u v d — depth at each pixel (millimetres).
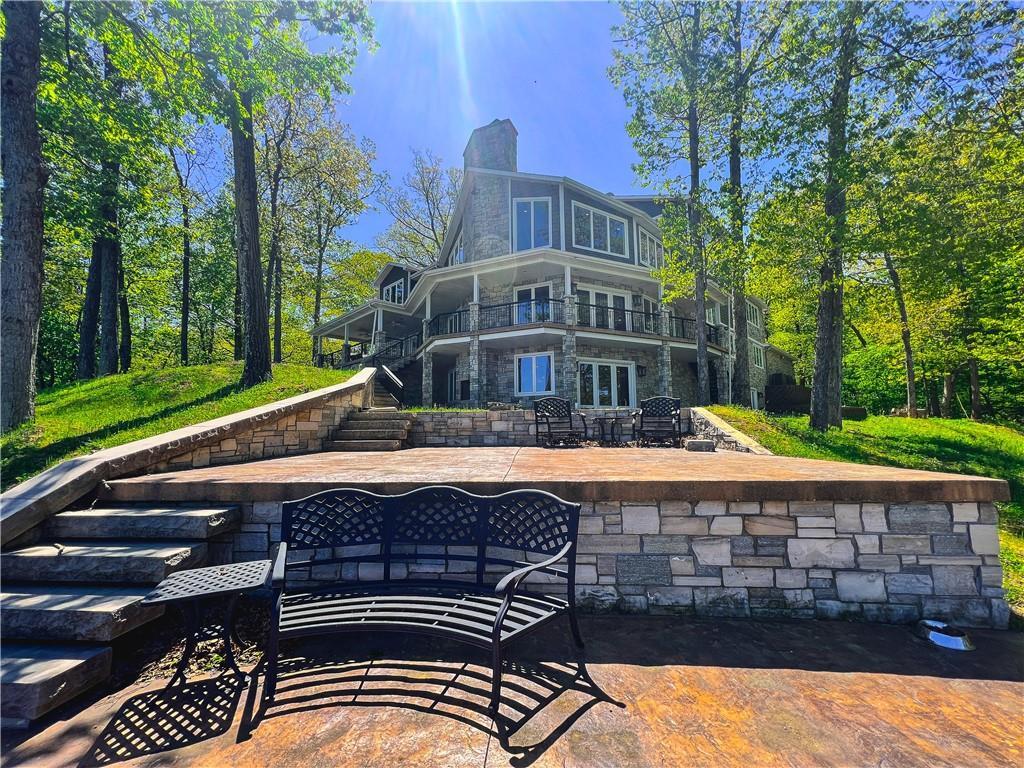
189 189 17469
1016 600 3049
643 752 1662
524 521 2639
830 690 2064
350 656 2418
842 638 2574
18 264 5973
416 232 29578
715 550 2922
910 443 11266
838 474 3316
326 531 2684
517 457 5633
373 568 3082
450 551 3059
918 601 2789
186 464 4492
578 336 14781
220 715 1944
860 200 9102
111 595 2461
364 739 1754
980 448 11297
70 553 2689
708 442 6711
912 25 8352
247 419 5391
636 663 2311
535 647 2480
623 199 20828
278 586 2119
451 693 2062
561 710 1922
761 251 9891
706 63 11789
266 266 19984
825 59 9008
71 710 2000
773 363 30328
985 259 9008
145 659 2424
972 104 8422
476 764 1609
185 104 7609
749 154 9984
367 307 19859
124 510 3152
